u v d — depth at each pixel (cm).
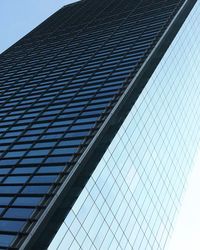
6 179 4719
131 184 5416
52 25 12194
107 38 8938
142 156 5878
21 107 6794
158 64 6731
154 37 7844
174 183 7419
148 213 5994
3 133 6041
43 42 10738
